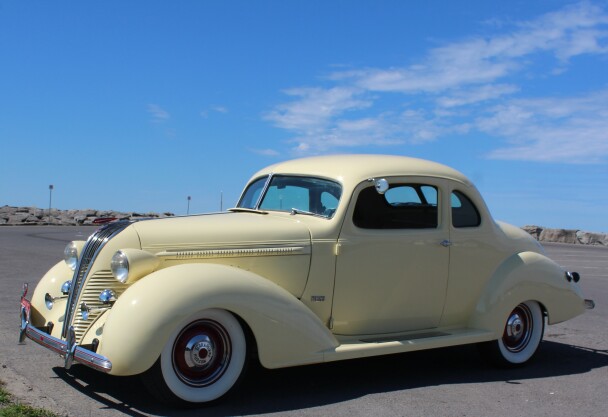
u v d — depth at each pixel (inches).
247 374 207.3
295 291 191.8
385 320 208.8
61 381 187.8
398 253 207.0
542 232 1226.6
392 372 218.4
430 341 206.1
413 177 213.2
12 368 199.6
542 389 203.9
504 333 228.4
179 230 181.6
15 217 1147.3
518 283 228.4
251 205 229.0
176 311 158.2
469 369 226.7
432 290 215.5
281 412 168.9
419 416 170.7
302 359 178.7
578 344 280.7
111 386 184.5
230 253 183.0
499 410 179.8
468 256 222.5
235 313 169.2
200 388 167.3
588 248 1032.2
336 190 202.8
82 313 172.6
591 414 179.5
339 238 197.3
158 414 162.1
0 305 304.5
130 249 171.3
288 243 190.2
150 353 155.2
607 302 413.1
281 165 230.2
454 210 221.6
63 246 641.6
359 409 174.4
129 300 159.2
